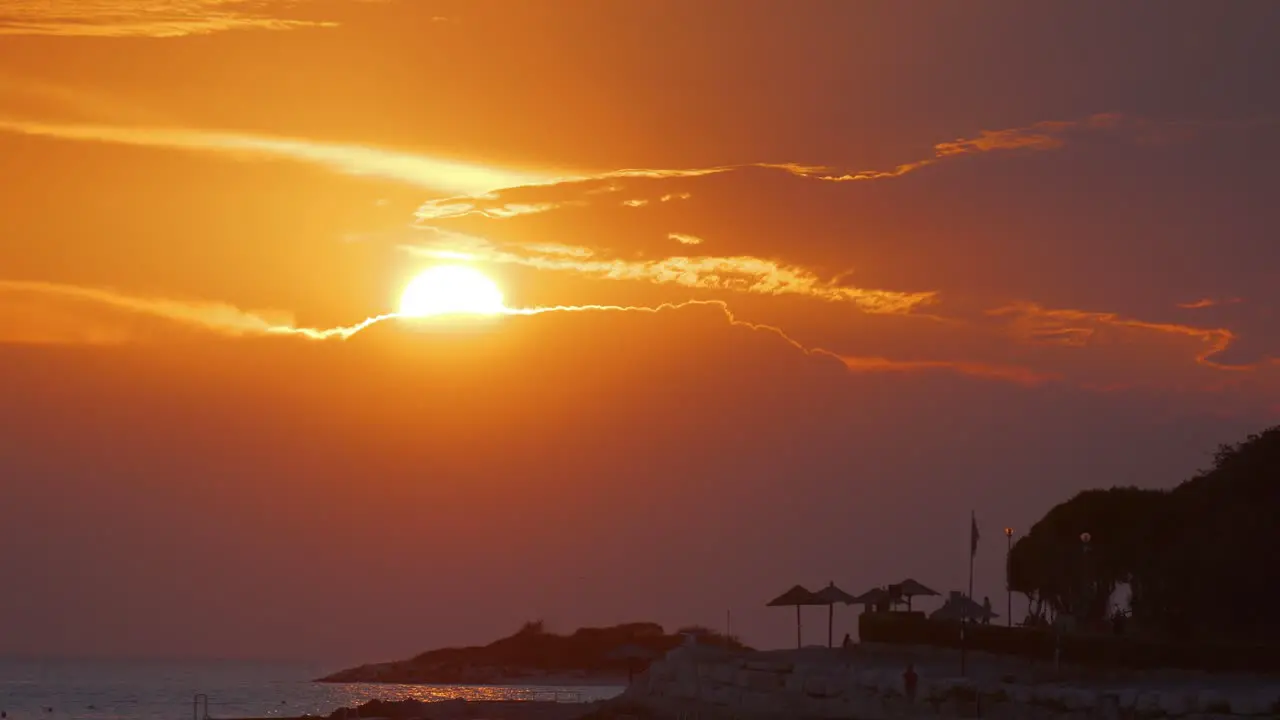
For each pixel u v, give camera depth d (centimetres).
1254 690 14225
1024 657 16875
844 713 16325
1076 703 14412
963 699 15300
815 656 18738
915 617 18762
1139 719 13962
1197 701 13738
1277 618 18775
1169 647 15788
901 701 15850
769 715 17000
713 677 18425
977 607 17475
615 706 19738
